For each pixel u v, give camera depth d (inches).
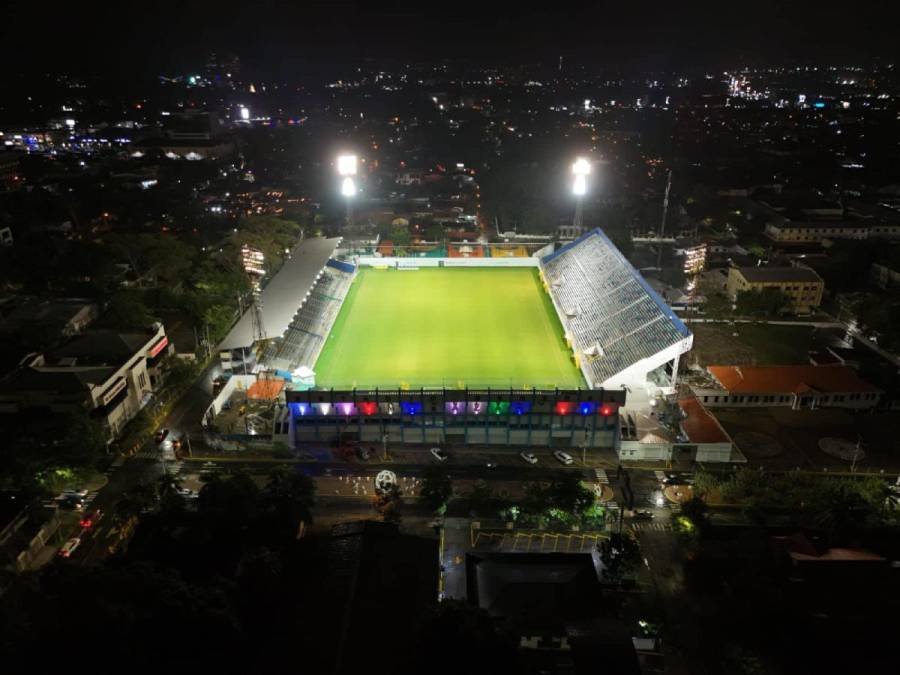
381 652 3036.4
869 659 3299.7
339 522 4407.0
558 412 5162.4
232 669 3063.5
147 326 6555.1
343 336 6968.5
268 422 5369.1
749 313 7667.3
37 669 2854.3
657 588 3843.5
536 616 3376.0
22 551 3900.1
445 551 4136.3
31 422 4889.3
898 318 6855.3
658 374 6003.9
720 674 3304.6
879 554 3951.8
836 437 5339.6
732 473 4840.1
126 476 4849.9
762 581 3656.5
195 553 3848.4
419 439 5315.0
